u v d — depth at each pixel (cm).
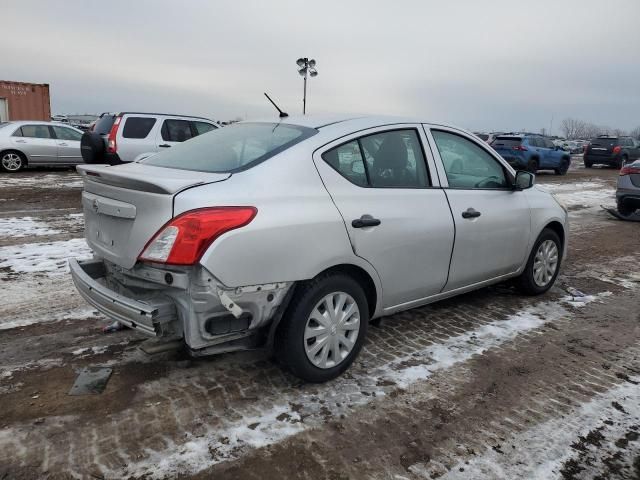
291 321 296
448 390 321
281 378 326
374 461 252
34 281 498
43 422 271
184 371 330
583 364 363
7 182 1231
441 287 390
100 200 297
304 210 291
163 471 239
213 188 271
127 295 295
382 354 366
